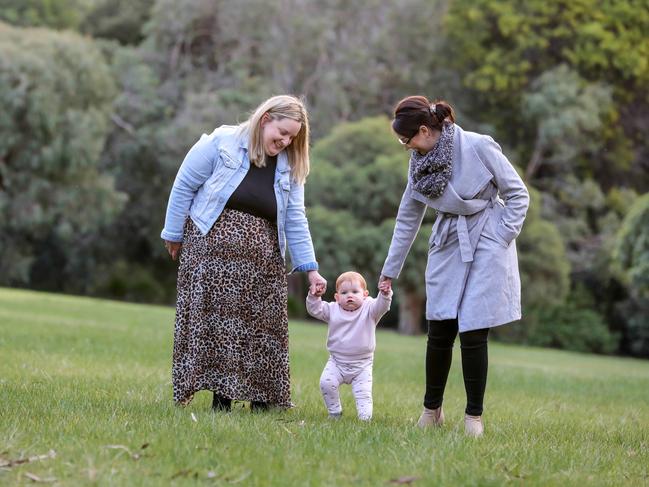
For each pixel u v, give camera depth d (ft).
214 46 220.02
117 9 247.70
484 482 21.76
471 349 29.91
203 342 31.55
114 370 45.57
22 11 236.43
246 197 31.71
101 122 185.37
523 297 160.86
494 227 30.14
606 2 204.95
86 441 23.97
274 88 202.18
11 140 176.14
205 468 21.93
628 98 208.44
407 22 206.39
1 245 191.21
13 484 19.99
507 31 201.46
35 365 44.80
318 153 167.22
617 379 69.87
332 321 33.86
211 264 31.55
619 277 181.27
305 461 23.26
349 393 43.80
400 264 32.30
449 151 29.84
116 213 192.95
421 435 27.66
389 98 212.02
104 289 211.20
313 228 157.17
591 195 194.29
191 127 191.01
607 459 26.84
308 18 202.39
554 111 193.36
